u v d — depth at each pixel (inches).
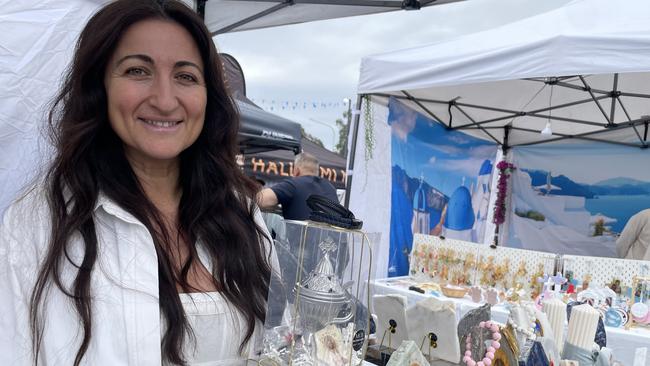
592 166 203.0
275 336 39.5
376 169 149.9
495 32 123.3
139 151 38.7
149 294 33.6
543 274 122.5
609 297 108.7
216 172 42.9
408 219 163.3
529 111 178.5
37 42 58.1
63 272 31.7
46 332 30.5
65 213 33.2
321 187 129.8
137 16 34.7
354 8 111.0
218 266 39.7
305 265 38.7
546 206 212.8
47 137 40.7
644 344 91.4
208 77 40.0
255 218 46.3
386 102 153.3
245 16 115.6
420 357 41.8
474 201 205.2
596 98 152.9
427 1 104.1
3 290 30.7
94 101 35.5
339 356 37.6
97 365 30.7
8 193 53.9
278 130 151.2
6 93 55.2
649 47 92.4
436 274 139.7
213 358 37.8
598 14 110.2
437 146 178.1
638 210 193.0
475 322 50.6
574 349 55.6
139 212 35.5
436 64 121.6
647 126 182.4
